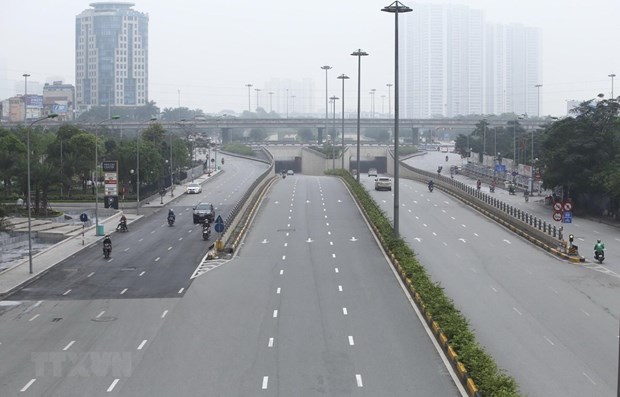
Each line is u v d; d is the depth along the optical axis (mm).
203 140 195125
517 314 41875
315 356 33812
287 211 89250
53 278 53719
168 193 117250
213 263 58250
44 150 123375
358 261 58312
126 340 36844
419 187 119750
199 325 39594
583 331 38344
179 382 30328
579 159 89438
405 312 42062
